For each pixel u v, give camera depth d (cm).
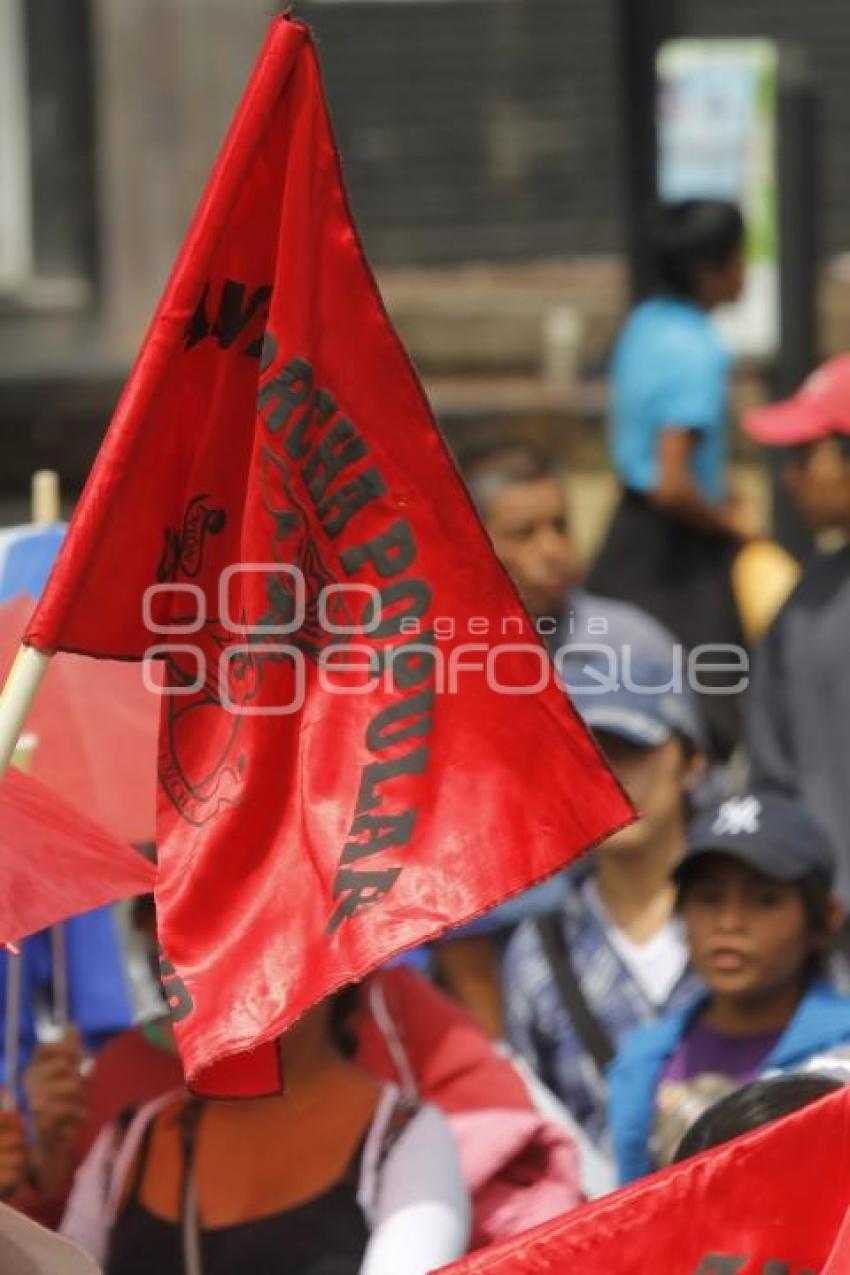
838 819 1722
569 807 899
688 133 2602
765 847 1246
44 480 1305
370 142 4000
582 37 4025
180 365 905
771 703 1756
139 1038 1216
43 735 1173
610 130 3981
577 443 3372
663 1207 805
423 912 897
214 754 915
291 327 910
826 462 1767
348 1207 1051
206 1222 1062
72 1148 1196
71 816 938
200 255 896
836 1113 803
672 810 1408
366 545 917
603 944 1389
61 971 1290
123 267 3362
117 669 1189
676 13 2912
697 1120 938
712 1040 1266
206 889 909
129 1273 1066
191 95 3347
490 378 3619
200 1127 1073
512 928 1440
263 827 911
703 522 2061
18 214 3362
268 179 907
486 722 909
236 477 915
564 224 3959
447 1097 1180
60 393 3102
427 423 914
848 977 1424
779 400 2534
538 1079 1391
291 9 903
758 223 2655
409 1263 1023
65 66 3359
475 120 4006
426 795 905
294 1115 1066
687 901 1267
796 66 2594
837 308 3750
